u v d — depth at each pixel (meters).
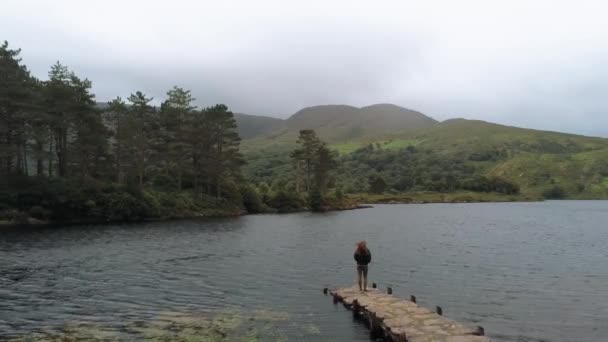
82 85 95.88
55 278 33.34
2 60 78.75
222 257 44.34
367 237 64.38
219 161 118.12
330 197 159.50
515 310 25.36
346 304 25.70
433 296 28.75
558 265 40.50
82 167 97.50
